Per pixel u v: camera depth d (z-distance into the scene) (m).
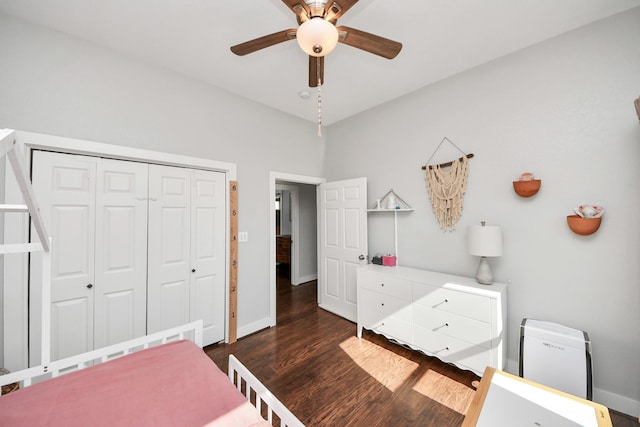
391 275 2.49
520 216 2.09
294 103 3.03
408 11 1.67
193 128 2.46
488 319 1.91
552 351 1.68
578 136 1.85
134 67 2.14
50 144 1.77
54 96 1.80
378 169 3.14
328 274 3.56
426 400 1.82
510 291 2.13
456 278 2.34
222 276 2.69
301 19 1.36
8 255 1.66
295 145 3.39
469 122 2.38
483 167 2.29
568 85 1.88
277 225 6.77
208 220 2.61
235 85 2.61
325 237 3.62
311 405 1.78
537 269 2.01
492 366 1.88
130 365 1.20
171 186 2.37
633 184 1.66
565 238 1.89
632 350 1.66
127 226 2.13
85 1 1.57
